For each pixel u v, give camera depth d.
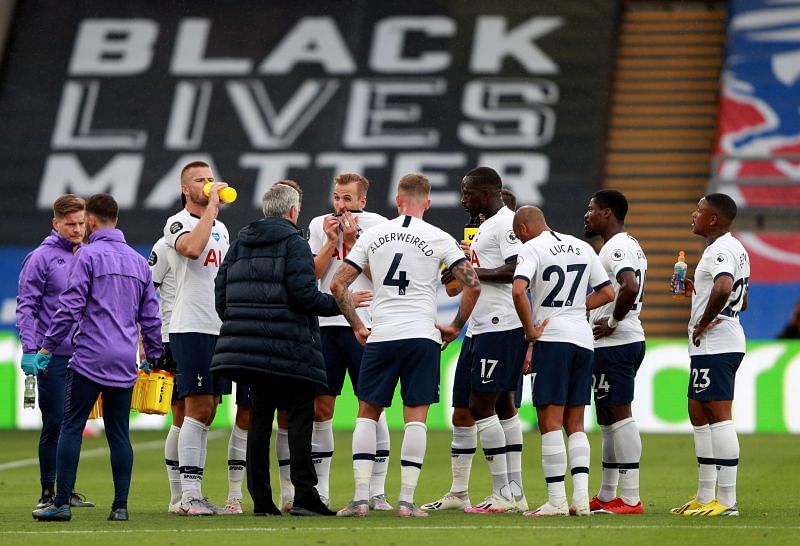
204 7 106.31
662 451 51.34
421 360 28.67
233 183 94.12
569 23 102.12
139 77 102.00
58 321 27.86
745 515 29.84
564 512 29.34
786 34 95.81
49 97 101.06
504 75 99.12
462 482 31.98
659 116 95.19
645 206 88.69
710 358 29.94
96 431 65.38
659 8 103.56
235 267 28.91
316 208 91.25
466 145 94.69
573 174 91.81
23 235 91.06
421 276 28.84
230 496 31.53
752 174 87.25
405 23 103.88
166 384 29.62
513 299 28.70
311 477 29.27
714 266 29.77
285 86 100.38
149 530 26.20
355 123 97.12
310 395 29.31
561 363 28.97
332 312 28.72
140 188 94.44
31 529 26.66
